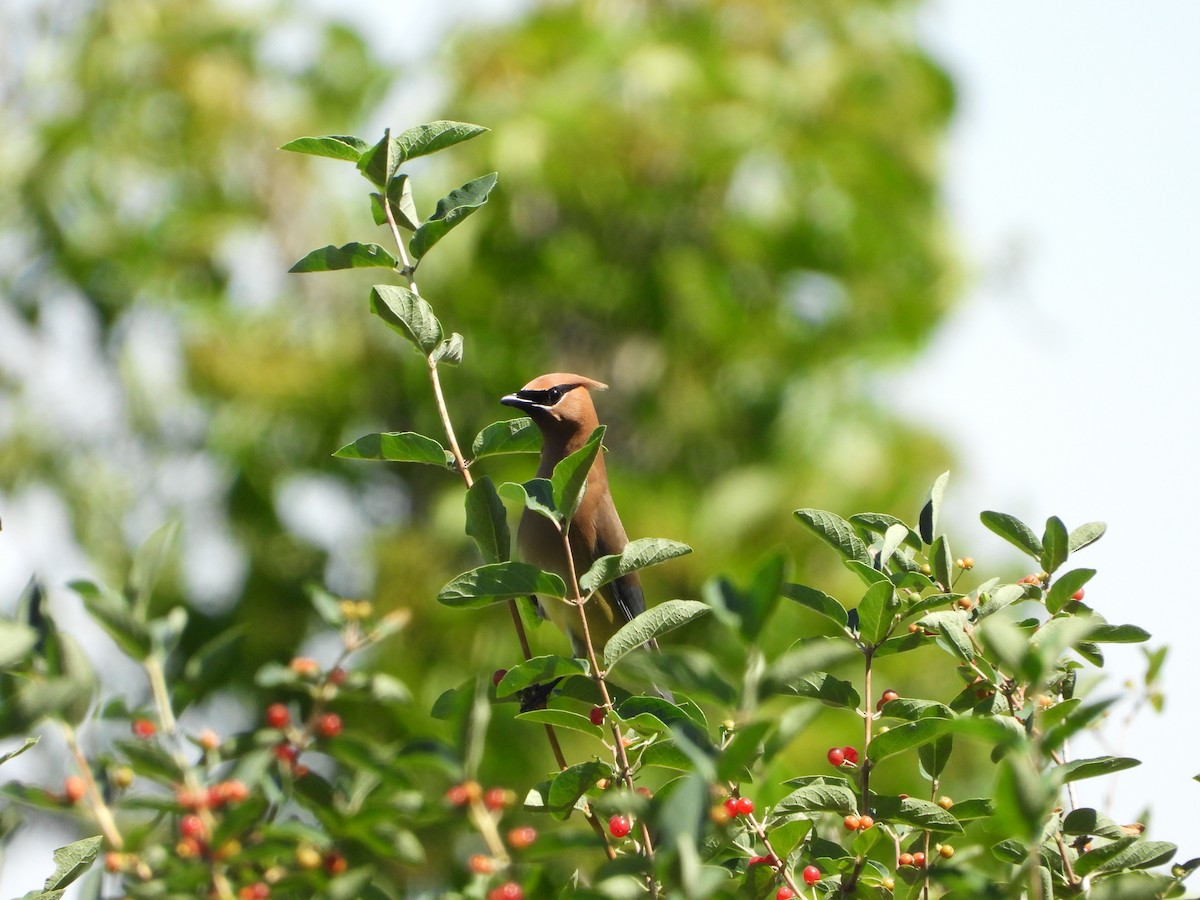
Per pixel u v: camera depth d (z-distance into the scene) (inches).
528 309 602.9
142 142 610.9
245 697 575.8
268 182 608.1
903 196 624.7
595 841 137.6
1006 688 179.3
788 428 603.2
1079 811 171.6
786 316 618.2
